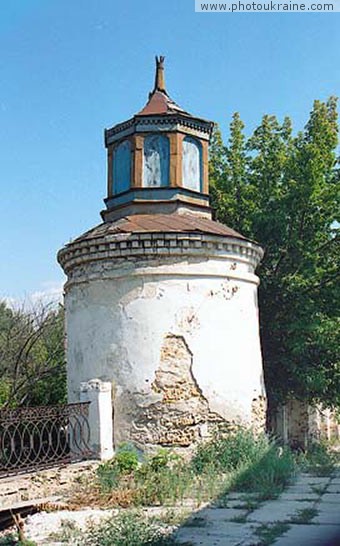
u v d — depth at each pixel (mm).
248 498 9508
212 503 9188
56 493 10039
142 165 14438
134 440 12414
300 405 18562
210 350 12781
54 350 24031
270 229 17203
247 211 17797
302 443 17781
